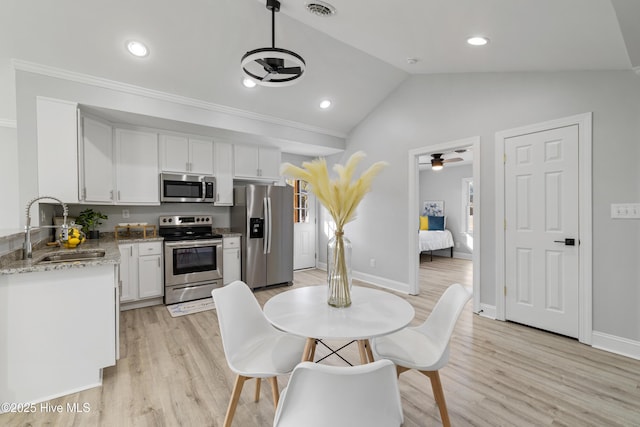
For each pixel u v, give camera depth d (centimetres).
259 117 414
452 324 149
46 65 277
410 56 314
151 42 281
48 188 282
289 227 471
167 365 230
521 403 185
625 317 243
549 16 182
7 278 181
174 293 376
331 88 399
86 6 243
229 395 194
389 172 444
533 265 296
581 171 263
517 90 305
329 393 85
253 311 186
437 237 696
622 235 244
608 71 249
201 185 415
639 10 153
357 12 234
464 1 186
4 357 181
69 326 197
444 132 371
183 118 356
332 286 168
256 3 266
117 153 357
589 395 192
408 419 171
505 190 315
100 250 264
